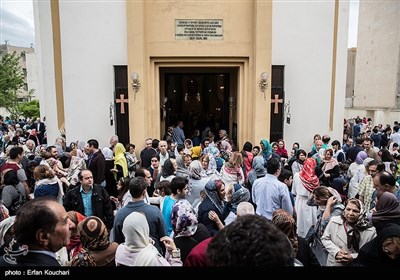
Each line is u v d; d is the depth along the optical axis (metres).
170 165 5.96
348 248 3.47
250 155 8.09
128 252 2.71
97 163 7.25
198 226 3.47
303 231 5.13
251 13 11.88
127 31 11.28
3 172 5.45
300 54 12.64
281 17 12.48
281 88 12.32
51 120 13.58
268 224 1.48
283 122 12.46
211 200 4.21
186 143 10.11
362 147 8.80
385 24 28.25
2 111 32.22
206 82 20.30
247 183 7.02
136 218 2.75
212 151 9.34
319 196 4.17
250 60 12.04
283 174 5.65
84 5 12.22
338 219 3.58
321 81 12.80
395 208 3.40
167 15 11.75
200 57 12.03
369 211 4.33
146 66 11.85
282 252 1.39
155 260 2.69
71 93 12.51
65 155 8.62
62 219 2.11
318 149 9.65
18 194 5.27
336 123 13.57
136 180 3.88
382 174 4.26
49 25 13.17
